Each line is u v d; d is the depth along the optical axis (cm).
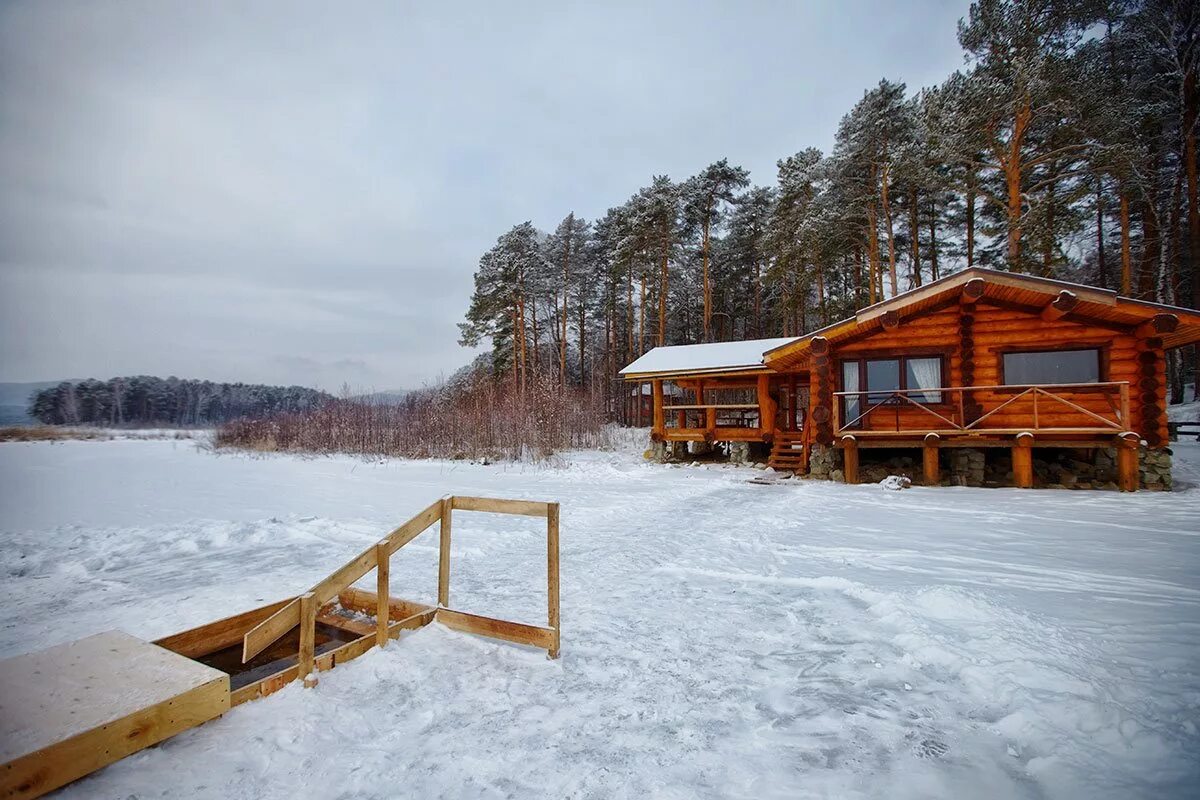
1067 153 1969
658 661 384
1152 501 991
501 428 2194
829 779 254
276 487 1394
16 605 536
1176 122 2148
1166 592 489
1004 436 1249
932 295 1279
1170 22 2061
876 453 1491
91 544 786
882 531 789
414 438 2305
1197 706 296
